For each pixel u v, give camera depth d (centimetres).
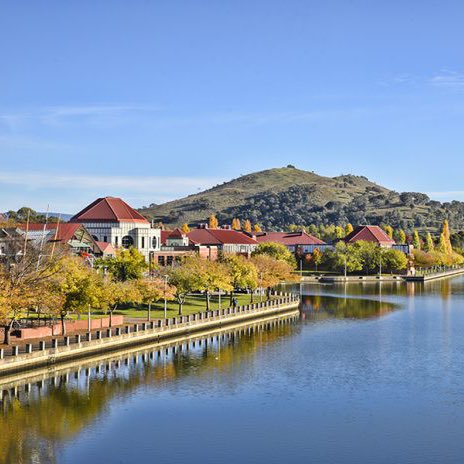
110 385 8088
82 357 9212
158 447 6150
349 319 14000
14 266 9838
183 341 11131
